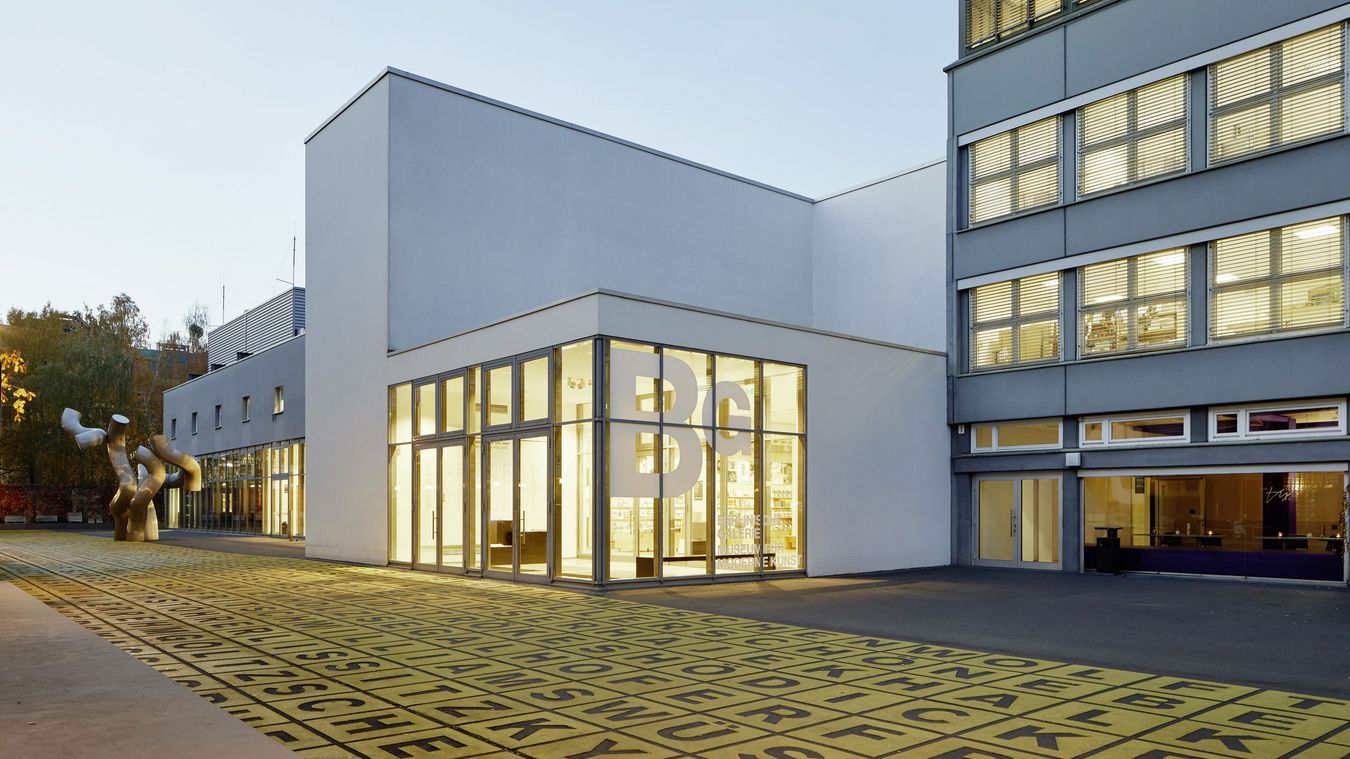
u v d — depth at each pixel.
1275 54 17.58
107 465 54.06
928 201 26.09
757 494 18.08
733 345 17.92
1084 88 20.23
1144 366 18.98
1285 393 17.02
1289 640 10.30
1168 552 18.59
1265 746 5.89
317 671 8.36
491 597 14.67
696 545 17.00
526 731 6.23
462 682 7.88
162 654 9.26
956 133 22.73
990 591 15.70
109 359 55.25
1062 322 20.47
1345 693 7.51
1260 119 17.70
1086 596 14.90
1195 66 18.48
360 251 23.14
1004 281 21.58
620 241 25.31
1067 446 20.23
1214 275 18.25
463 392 19.44
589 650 9.56
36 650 9.23
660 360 16.77
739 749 5.80
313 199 25.86
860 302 27.78
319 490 24.77
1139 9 19.42
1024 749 5.80
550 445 16.89
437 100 22.67
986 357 21.91
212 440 44.41
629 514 16.11
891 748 5.82
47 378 52.91
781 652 9.45
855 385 20.09
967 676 8.17
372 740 6.00
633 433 16.25
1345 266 16.58
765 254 28.17
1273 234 17.52
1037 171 21.14
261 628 11.16
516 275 23.48
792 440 18.78
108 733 5.90
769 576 18.03
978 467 21.62
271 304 45.62
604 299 16.00
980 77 22.30
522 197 23.75
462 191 22.83
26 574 19.31
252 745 5.62
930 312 25.84
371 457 22.44
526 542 17.45
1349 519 16.14
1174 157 18.86
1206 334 18.23
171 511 51.09
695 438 17.16
